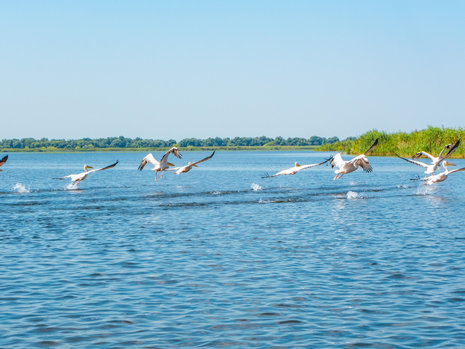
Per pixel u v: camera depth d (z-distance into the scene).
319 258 20.77
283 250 22.44
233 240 24.98
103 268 19.23
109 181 71.88
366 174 84.88
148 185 63.38
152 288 16.61
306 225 29.67
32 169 116.44
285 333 12.80
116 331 12.96
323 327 13.17
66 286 16.83
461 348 11.78
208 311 14.41
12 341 12.33
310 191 52.75
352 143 144.75
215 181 70.94
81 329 13.09
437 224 29.59
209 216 33.69
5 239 25.23
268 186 60.47
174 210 36.84
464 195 47.62
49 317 13.94
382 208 37.66
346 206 39.06
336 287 16.59
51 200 43.84
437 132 116.06
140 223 30.58
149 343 12.23
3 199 44.56
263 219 32.16
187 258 20.91
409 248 22.59
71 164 151.38
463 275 17.81
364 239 24.98
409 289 16.27
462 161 108.00
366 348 11.89
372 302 15.05
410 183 64.19
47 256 21.33
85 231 27.66
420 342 12.16
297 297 15.59
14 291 16.27
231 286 16.81
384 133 136.75
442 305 14.70
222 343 12.23
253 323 13.48
